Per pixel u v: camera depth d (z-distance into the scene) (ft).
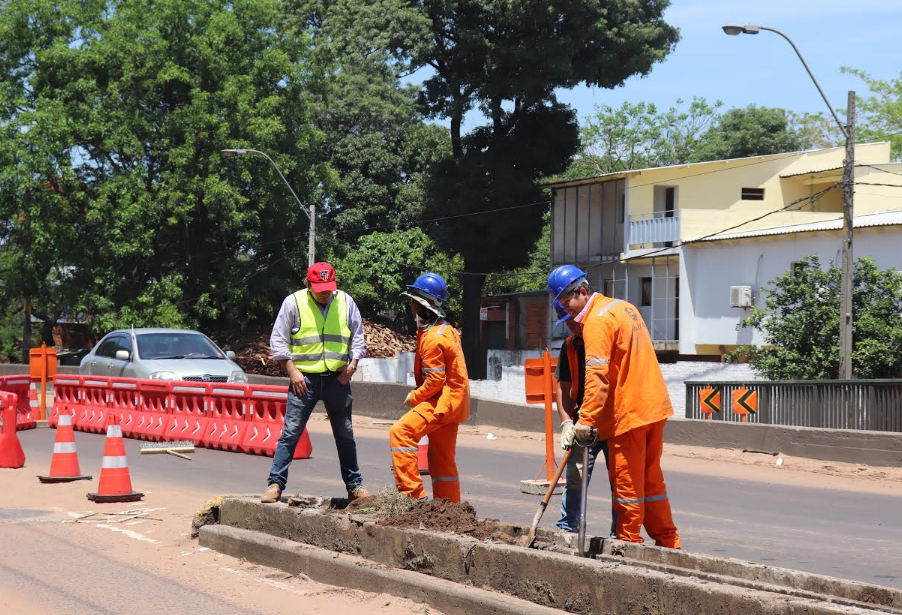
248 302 144.87
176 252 146.82
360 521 22.91
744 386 67.72
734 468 50.37
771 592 16.08
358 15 144.36
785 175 134.92
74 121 130.00
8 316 177.99
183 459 47.98
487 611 18.60
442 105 149.07
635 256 131.44
